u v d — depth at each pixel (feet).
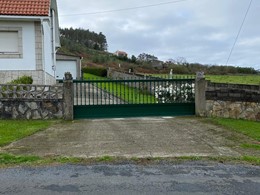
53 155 19.24
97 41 278.26
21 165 17.40
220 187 14.24
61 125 29.99
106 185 14.48
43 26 49.67
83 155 19.25
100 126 29.43
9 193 13.60
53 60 69.87
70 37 265.13
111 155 19.21
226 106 34.35
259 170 16.65
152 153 19.66
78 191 13.79
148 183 14.74
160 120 32.68
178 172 16.29
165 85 36.58
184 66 106.42
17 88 33.22
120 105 34.65
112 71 120.26
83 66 165.17
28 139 23.77
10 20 46.98
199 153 19.71
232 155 19.26
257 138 23.85
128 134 25.58
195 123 30.60
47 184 14.62
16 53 47.34
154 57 169.89
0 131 26.20
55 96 33.50
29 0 48.80
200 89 34.71
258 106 32.89
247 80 74.13
